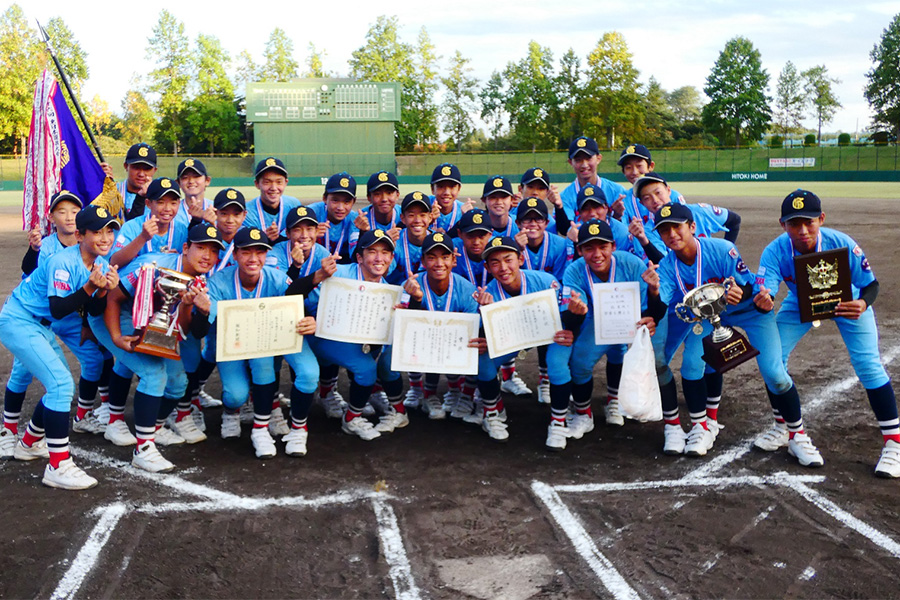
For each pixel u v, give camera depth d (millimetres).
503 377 7551
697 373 5715
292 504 4953
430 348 6008
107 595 3902
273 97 52156
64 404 5180
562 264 6887
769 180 46000
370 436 6191
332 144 53375
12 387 5840
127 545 4406
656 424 6520
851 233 17844
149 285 5309
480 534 4539
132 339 5320
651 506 4867
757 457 5645
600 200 6738
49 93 6992
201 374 6410
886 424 5332
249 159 54875
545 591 3936
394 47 73812
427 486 5234
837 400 6828
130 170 7465
